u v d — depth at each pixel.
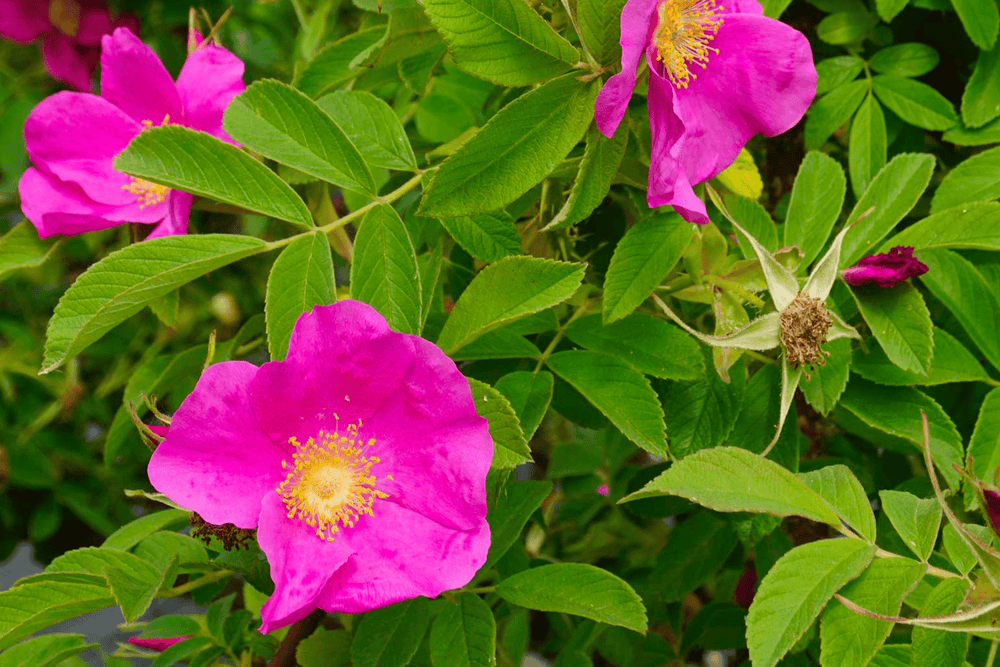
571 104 0.49
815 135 0.59
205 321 0.77
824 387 0.53
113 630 0.67
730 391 0.54
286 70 0.75
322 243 0.51
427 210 0.49
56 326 0.49
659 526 0.77
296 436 0.49
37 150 0.55
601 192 0.50
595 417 0.57
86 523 0.80
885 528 0.58
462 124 0.63
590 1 0.48
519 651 0.65
